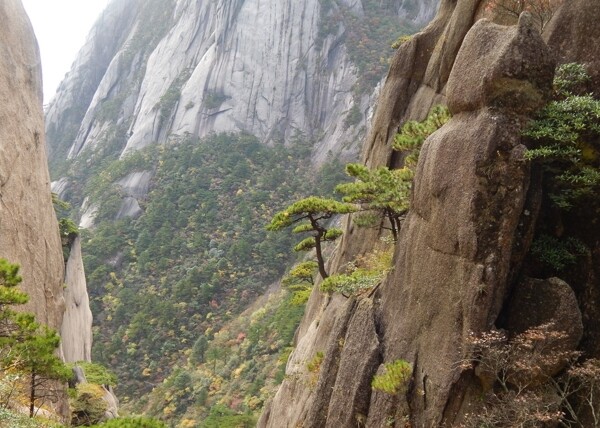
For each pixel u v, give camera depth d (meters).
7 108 22.92
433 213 10.20
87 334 35.25
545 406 8.11
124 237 86.75
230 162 101.94
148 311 68.25
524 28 9.20
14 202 21.44
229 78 120.06
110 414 26.50
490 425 8.12
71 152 152.50
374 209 16.61
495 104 9.22
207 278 74.12
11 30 25.67
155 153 109.12
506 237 8.78
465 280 9.04
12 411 11.33
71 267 32.94
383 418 10.05
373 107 103.38
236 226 85.00
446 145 9.99
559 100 9.62
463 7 17.17
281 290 68.44
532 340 8.34
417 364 9.83
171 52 141.25
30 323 11.88
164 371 60.66
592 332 8.68
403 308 10.79
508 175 8.86
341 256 21.12
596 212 9.19
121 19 188.38
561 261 9.24
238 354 57.19
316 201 17.75
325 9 126.38
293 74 119.06
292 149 107.50
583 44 9.72
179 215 89.25
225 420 38.25
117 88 157.75
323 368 12.83
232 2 127.44
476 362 8.70
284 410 17.78
